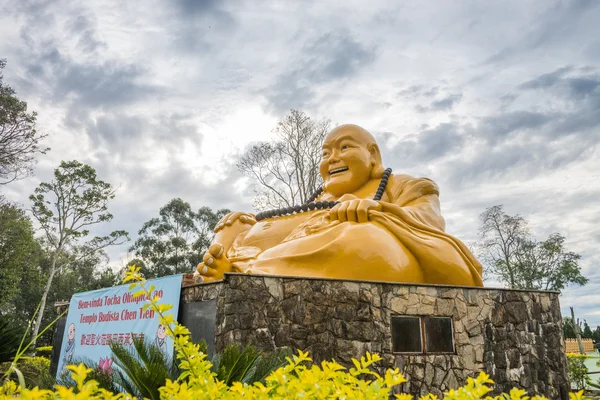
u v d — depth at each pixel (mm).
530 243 32656
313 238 7504
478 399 2494
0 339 9422
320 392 2520
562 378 7848
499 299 7570
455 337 6949
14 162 23797
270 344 5746
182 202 37125
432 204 8984
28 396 1947
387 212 8148
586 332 42062
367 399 2510
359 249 7133
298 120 24281
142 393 3494
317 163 23672
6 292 25734
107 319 8008
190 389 2664
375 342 6316
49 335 22094
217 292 5855
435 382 6574
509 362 7332
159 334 6535
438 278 7637
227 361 3758
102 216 29047
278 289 5992
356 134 10102
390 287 6660
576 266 31609
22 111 23469
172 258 35469
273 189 25078
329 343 6062
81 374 2158
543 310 8039
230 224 9859
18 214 26859
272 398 2586
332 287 6297
